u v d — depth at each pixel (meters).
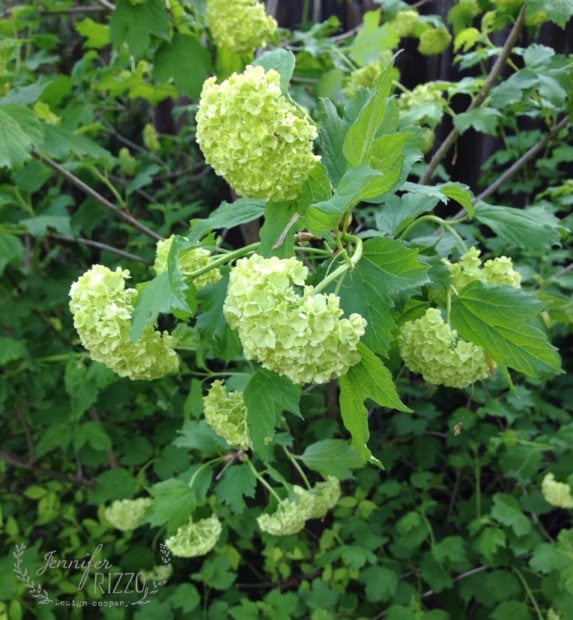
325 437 2.86
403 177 1.46
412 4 3.63
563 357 3.43
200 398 2.16
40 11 3.21
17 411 3.15
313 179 1.32
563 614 2.39
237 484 2.07
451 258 2.33
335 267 1.36
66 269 2.86
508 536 2.62
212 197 4.05
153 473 3.27
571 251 3.30
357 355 1.13
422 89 2.49
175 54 2.32
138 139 4.32
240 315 1.12
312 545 3.20
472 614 3.16
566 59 2.21
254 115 1.17
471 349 1.48
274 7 3.00
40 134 2.05
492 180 3.66
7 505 3.13
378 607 2.89
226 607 2.62
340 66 2.79
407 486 3.03
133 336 1.29
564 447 2.57
